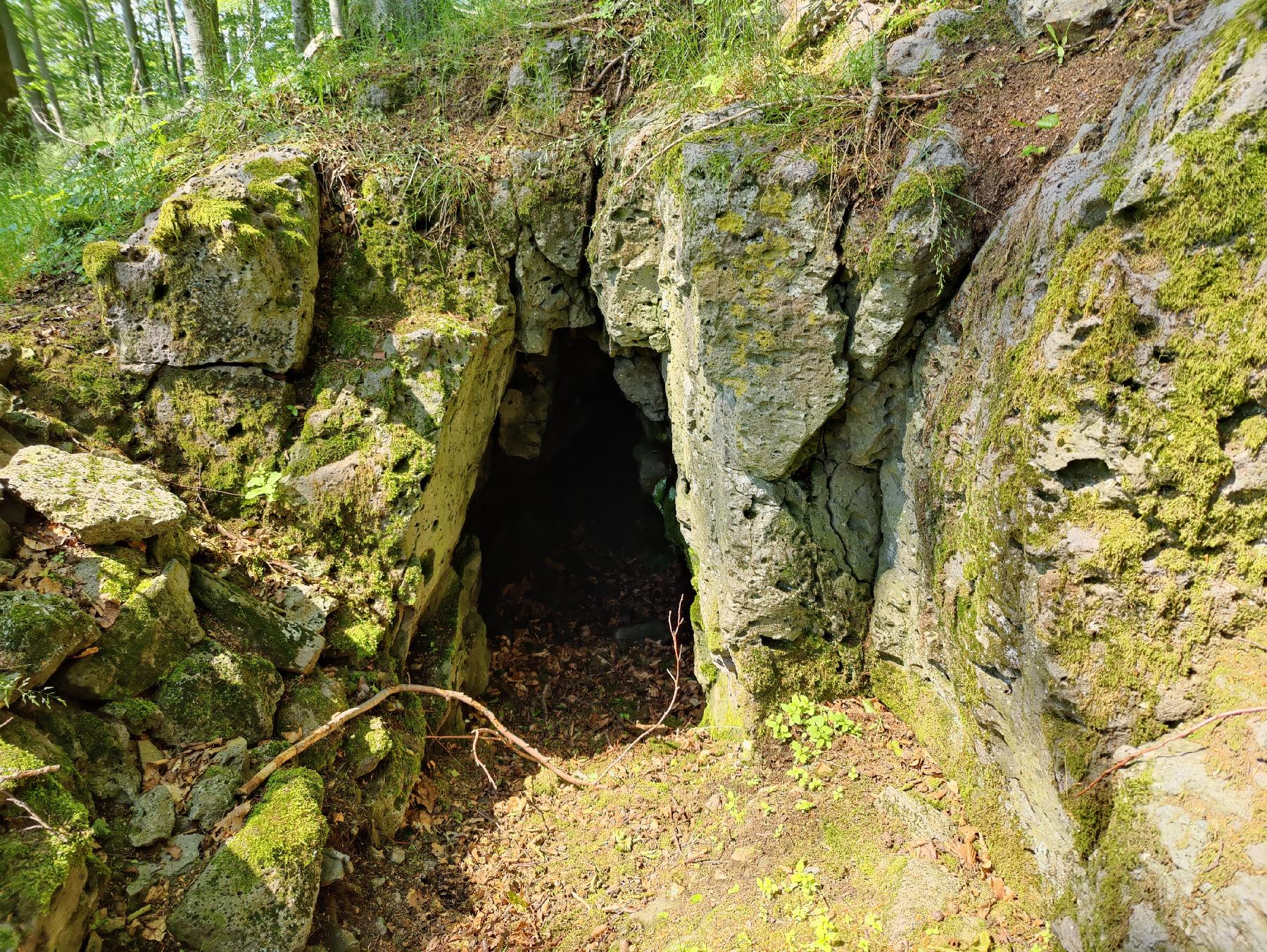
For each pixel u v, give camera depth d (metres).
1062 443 2.14
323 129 4.53
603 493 6.71
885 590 3.49
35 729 2.44
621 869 3.43
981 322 2.66
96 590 2.77
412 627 3.98
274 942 2.49
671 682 5.18
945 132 2.88
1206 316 1.93
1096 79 2.71
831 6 3.77
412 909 3.12
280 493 3.69
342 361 3.95
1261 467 1.90
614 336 4.42
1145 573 2.07
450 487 4.32
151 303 3.58
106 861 2.45
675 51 4.12
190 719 2.87
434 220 4.34
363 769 3.31
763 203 3.08
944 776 3.19
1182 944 1.77
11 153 6.06
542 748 4.48
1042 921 2.51
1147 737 2.08
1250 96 1.83
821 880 2.95
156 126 5.11
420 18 5.46
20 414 3.21
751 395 3.29
